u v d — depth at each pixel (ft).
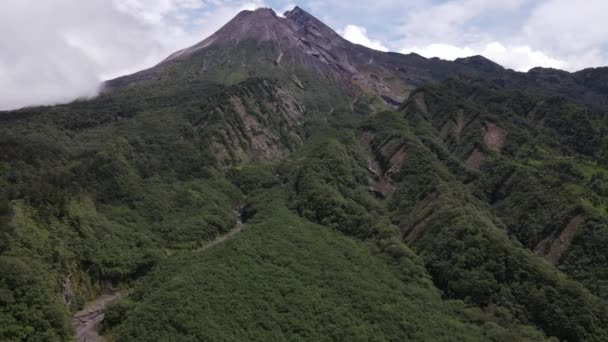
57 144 542.98
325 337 278.05
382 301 313.94
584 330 299.79
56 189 406.62
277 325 285.43
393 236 410.31
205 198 527.40
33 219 358.23
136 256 394.52
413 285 343.26
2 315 261.65
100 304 344.69
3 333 254.47
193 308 291.38
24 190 381.81
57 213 378.53
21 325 265.95
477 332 294.46
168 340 267.18
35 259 319.88
